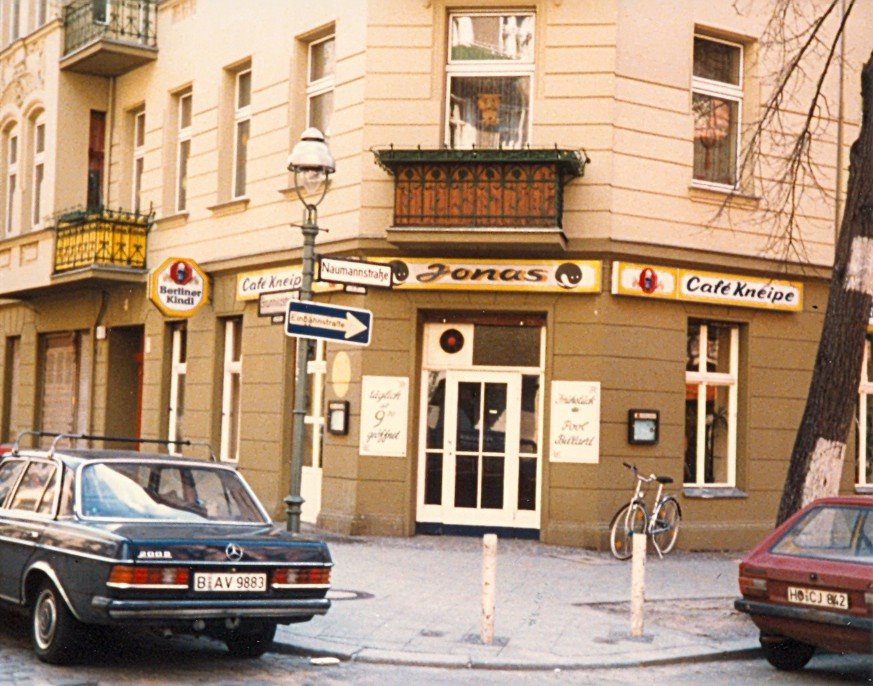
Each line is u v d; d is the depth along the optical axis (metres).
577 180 16.06
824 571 8.73
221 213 19.52
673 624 10.78
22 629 9.68
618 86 16.14
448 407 16.75
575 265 16.03
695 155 17.14
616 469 16.02
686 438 17.20
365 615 10.60
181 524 8.56
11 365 26.89
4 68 25.58
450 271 16.28
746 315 17.38
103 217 21.11
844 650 8.62
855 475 18.84
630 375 16.20
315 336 11.55
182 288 19.16
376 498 16.39
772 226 16.80
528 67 16.52
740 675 9.16
